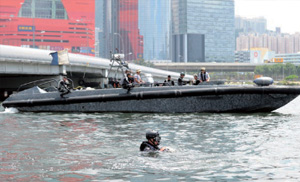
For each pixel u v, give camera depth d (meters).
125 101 27.34
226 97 26.31
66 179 9.88
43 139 16.42
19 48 49.56
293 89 25.94
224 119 23.84
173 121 22.83
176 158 12.06
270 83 26.52
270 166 11.10
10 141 15.95
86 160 11.99
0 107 37.88
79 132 18.61
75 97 28.11
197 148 13.88
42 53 54.12
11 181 9.70
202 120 23.27
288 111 33.66
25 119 24.56
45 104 28.59
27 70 52.62
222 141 15.56
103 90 27.91
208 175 10.16
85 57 65.06
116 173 10.41
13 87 64.88
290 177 9.99
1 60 46.66
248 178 9.92
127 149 13.75
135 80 28.19
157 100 26.95
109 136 17.19
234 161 11.70
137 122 22.47
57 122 22.83
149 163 11.42
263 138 16.38
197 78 28.38
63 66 58.62
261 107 26.56
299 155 12.59
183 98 26.69
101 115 26.30
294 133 17.89
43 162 11.80
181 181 9.66
